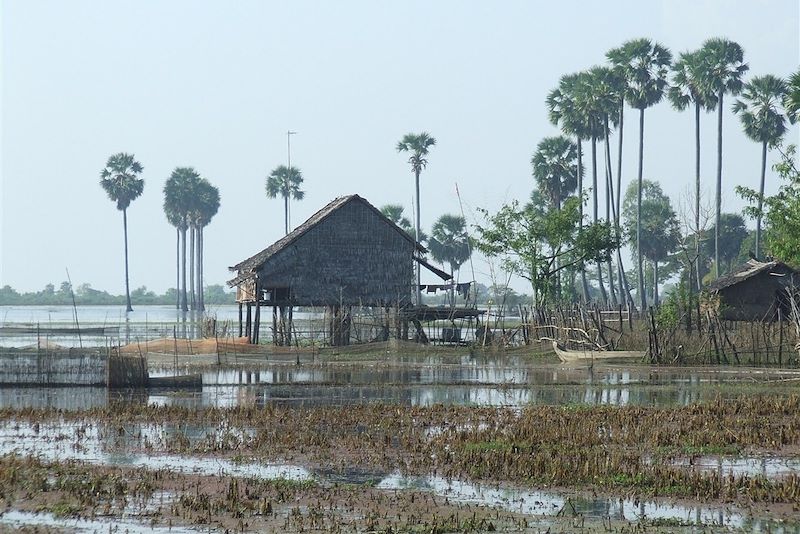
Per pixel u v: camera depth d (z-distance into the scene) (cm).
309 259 18225
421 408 8850
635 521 4853
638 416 8206
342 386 11388
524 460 5969
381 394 10588
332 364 14650
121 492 5388
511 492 5441
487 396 10344
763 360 13825
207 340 16412
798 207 14950
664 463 6178
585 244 19262
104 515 4931
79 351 11375
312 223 18412
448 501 5247
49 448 6869
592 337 15275
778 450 6688
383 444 6888
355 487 5547
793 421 7844
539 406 9075
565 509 5062
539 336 17000
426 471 5975
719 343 14075
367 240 18512
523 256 19012
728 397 10038
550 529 4722
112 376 11056
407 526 4747
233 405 9488
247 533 4638
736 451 6600
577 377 12406
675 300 15150
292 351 15962
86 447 6900
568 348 15438
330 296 18238
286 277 18125
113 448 6844
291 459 6381
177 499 5266
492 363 14788
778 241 14888
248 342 17112
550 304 19225
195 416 8369
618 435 7138
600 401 9800
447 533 4650
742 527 4759
